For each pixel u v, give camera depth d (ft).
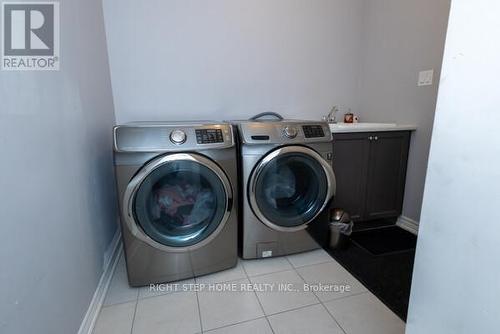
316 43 7.84
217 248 5.34
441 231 2.45
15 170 2.50
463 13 2.10
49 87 3.28
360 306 4.60
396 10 7.05
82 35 4.58
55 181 3.28
